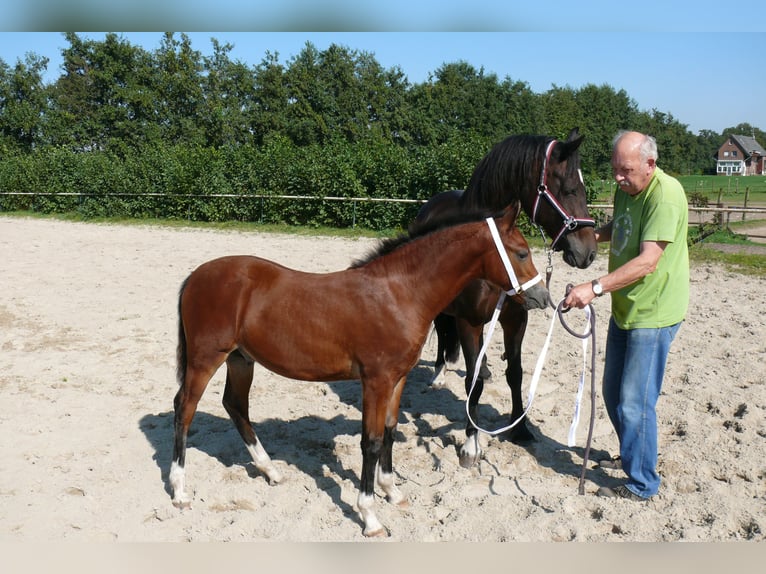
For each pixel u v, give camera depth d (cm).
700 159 10231
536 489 415
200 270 404
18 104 4116
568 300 369
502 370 648
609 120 6266
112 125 4175
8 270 1152
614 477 432
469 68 5150
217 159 2077
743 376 593
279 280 388
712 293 939
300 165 1877
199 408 557
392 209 1719
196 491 414
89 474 435
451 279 371
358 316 365
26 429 503
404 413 552
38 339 746
